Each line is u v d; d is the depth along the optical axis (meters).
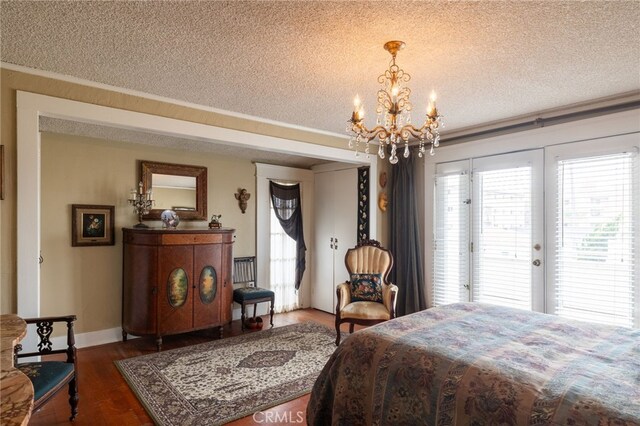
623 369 1.46
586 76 2.45
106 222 3.87
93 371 3.10
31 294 2.29
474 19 1.74
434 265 4.21
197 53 2.11
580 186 3.10
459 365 1.52
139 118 2.75
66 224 3.66
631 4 1.60
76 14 1.70
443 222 4.13
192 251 3.84
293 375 3.01
